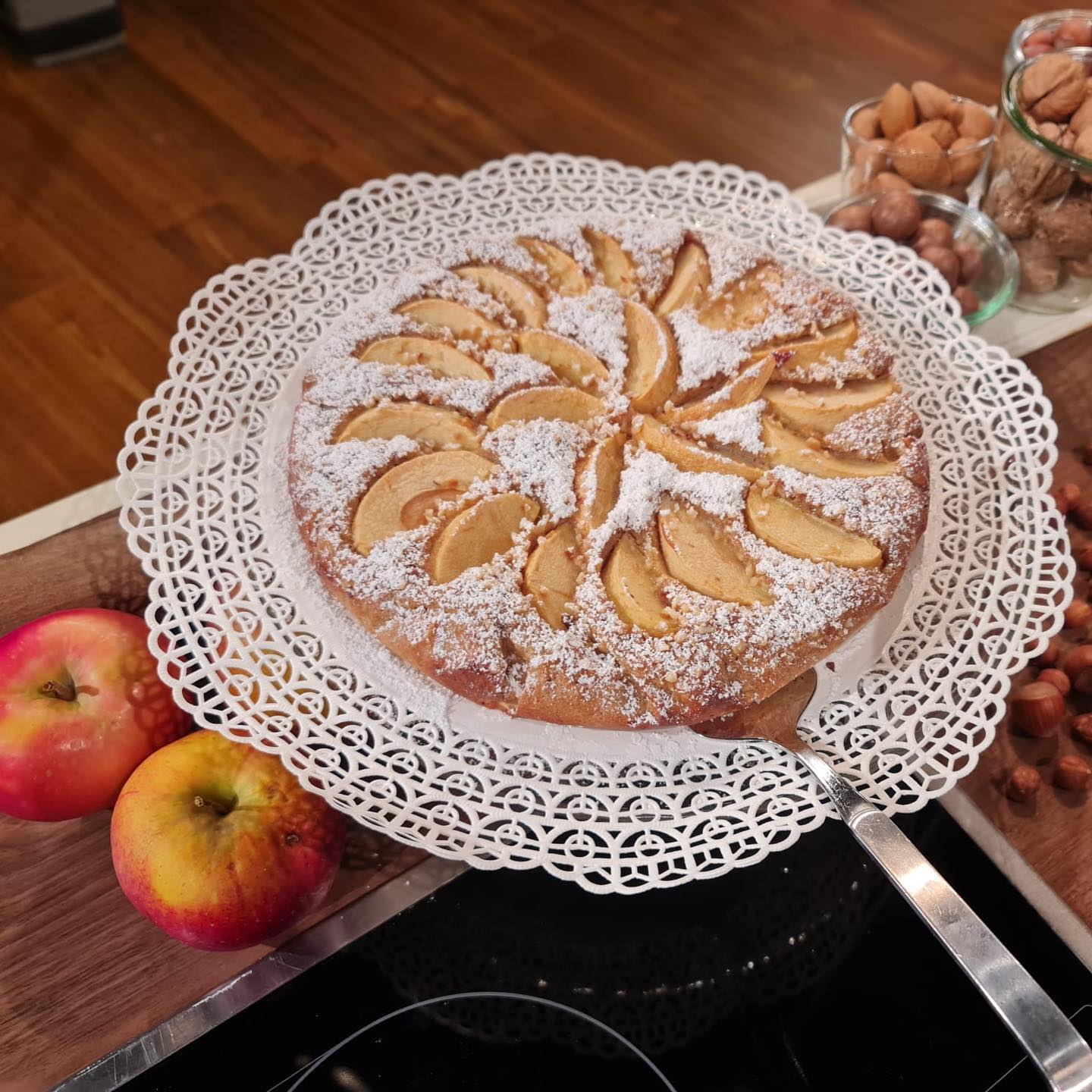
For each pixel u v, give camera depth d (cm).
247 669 44
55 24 88
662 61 92
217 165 84
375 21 95
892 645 47
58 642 43
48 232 79
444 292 54
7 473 68
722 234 58
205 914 40
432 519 47
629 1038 40
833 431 50
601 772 44
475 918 43
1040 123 57
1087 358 58
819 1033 40
